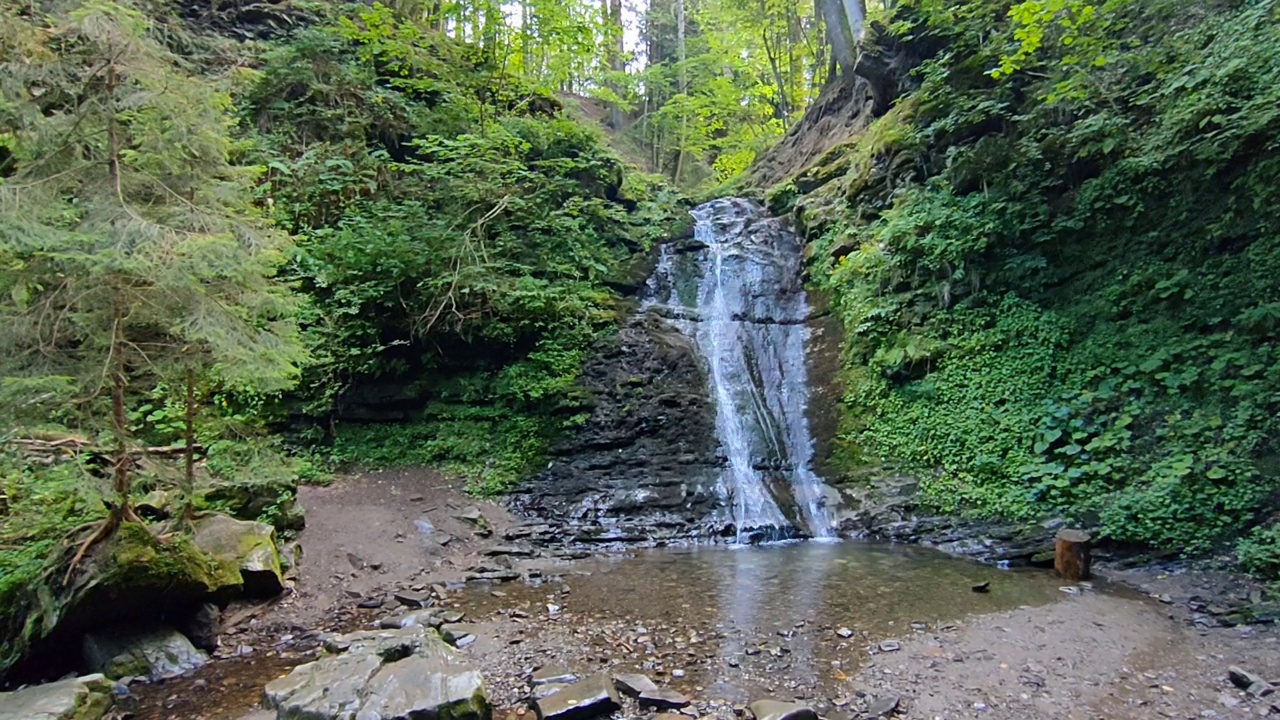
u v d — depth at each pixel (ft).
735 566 23.94
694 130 78.64
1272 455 21.56
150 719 13.65
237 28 44.47
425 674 13.37
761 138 76.89
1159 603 19.12
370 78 43.62
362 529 25.16
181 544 17.54
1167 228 27.78
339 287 32.42
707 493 30.76
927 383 31.94
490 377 35.14
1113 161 30.04
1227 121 25.40
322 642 17.63
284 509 23.63
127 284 14.64
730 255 48.01
